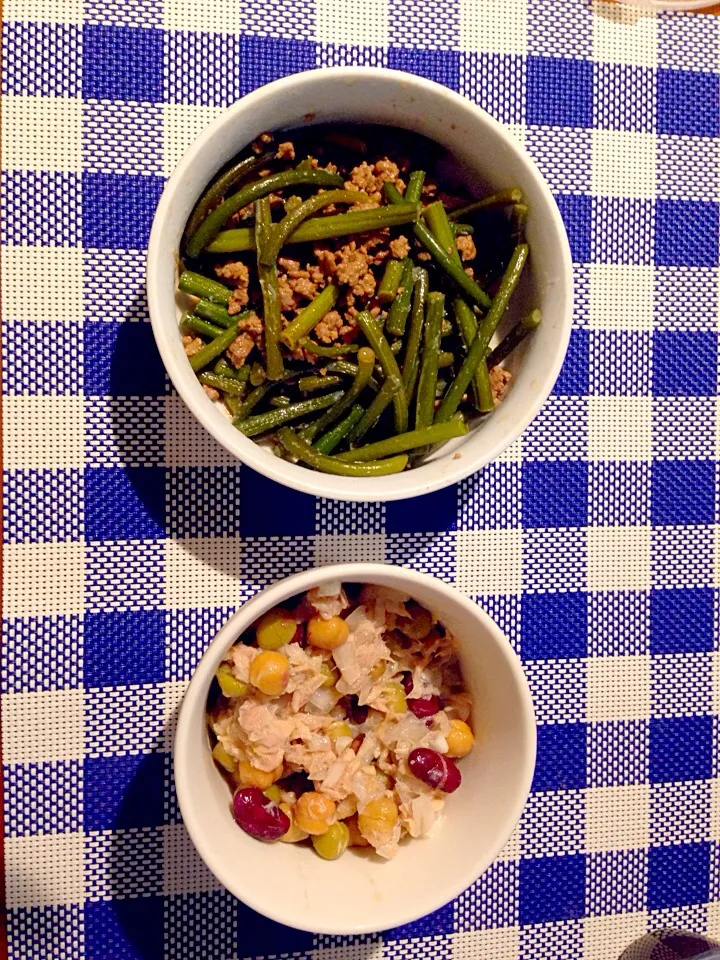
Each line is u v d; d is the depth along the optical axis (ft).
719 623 1.07
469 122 0.85
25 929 0.96
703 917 1.07
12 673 0.95
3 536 0.94
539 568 1.03
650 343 1.04
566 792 1.05
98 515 0.95
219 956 0.99
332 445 0.91
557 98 1.01
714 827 1.08
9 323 0.93
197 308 0.87
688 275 1.05
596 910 1.05
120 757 0.97
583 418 1.03
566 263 0.85
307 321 0.86
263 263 0.84
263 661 0.89
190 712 0.82
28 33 0.92
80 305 0.94
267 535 0.98
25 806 0.95
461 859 0.89
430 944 1.03
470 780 0.94
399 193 0.89
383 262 0.90
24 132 0.93
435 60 0.98
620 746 1.06
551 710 1.04
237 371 0.89
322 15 0.96
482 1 0.99
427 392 0.89
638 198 1.03
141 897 0.97
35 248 0.93
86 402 0.95
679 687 1.06
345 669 0.92
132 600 0.96
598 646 1.05
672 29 1.03
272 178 0.85
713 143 1.04
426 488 0.84
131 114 0.94
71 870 0.96
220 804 0.90
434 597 0.89
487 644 0.89
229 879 0.83
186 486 0.97
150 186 0.94
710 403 1.06
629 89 1.02
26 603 0.95
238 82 0.95
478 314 0.91
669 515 1.05
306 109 0.85
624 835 1.06
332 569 0.85
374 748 0.94
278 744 0.89
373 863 0.93
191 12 0.94
